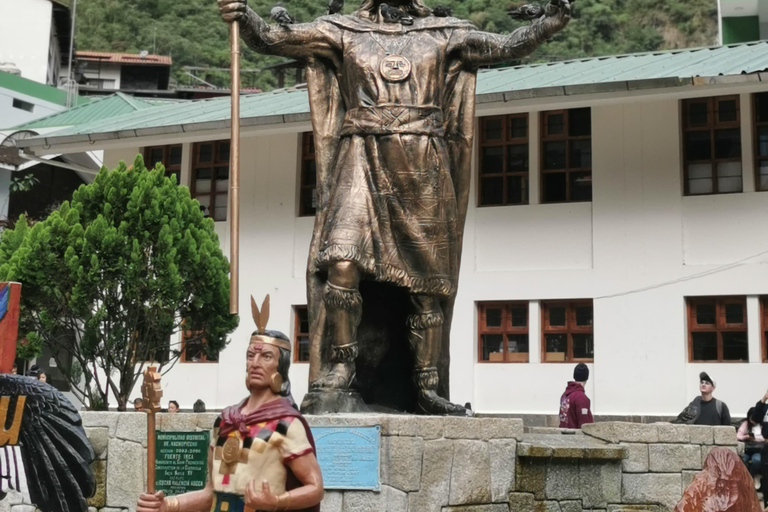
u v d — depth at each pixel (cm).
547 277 2352
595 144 2347
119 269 1853
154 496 523
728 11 3419
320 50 961
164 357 2608
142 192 1911
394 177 923
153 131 2522
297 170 2642
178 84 6588
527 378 2342
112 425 922
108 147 2617
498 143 2442
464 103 973
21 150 2648
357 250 902
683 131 2291
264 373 525
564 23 917
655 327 2253
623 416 2253
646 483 1039
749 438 1352
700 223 2247
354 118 938
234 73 844
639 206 2295
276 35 943
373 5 982
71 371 2334
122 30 7006
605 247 2311
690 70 2180
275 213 2647
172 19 7069
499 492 885
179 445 891
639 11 6019
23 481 868
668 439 1047
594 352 2295
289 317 2600
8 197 3167
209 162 2747
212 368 2612
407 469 816
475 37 959
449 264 943
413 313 943
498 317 2409
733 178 2252
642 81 2084
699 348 2236
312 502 506
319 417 834
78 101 4312
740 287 2195
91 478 812
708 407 1409
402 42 952
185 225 1966
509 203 2428
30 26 5088
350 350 905
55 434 807
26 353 1864
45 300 1872
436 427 841
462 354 2394
